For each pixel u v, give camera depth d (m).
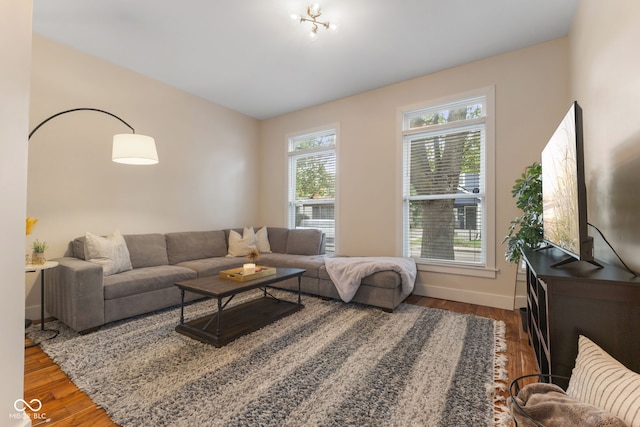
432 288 3.55
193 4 2.38
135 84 3.53
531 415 0.94
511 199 3.09
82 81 3.08
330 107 4.45
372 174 4.03
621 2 1.52
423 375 1.77
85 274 2.36
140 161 2.96
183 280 3.07
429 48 3.03
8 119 1.08
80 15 2.51
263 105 4.60
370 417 1.41
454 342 2.23
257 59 3.24
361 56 3.18
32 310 2.74
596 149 1.92
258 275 2.67
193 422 1.37
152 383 1.68
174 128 3.96
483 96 3.25
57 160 2.91
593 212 1.99
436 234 3.62
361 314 2.86
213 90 4.06
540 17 2.55
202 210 4.31
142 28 2.69
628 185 1.43
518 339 2.30
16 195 1.11
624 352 1.21
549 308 1.31
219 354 2.02
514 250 2.59
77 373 1.78
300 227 4.88
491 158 3.19
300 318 2.74
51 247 2.86
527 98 3.01
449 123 3.48
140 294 2.72
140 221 3.59
